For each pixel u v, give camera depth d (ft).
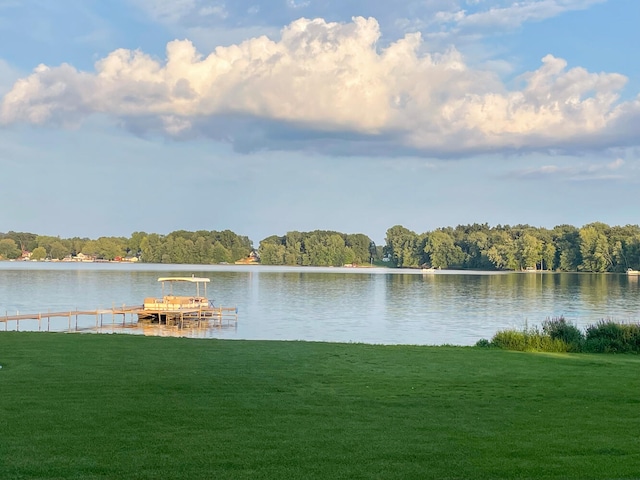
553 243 514.27
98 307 218.38
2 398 42.98
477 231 618.85
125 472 28.60
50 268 586.04
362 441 34.17
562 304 227.61
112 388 46.98
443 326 163.53
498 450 32.91
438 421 39.01
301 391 47.55
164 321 183.52
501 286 337.11
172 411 40.24
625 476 28.99
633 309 208.74
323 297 264.93
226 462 30.22
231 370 56.03
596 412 41.93
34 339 74.23
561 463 30.86
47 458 30.32
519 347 79.56
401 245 645.51
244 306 224.12
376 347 74.74
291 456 31.35
